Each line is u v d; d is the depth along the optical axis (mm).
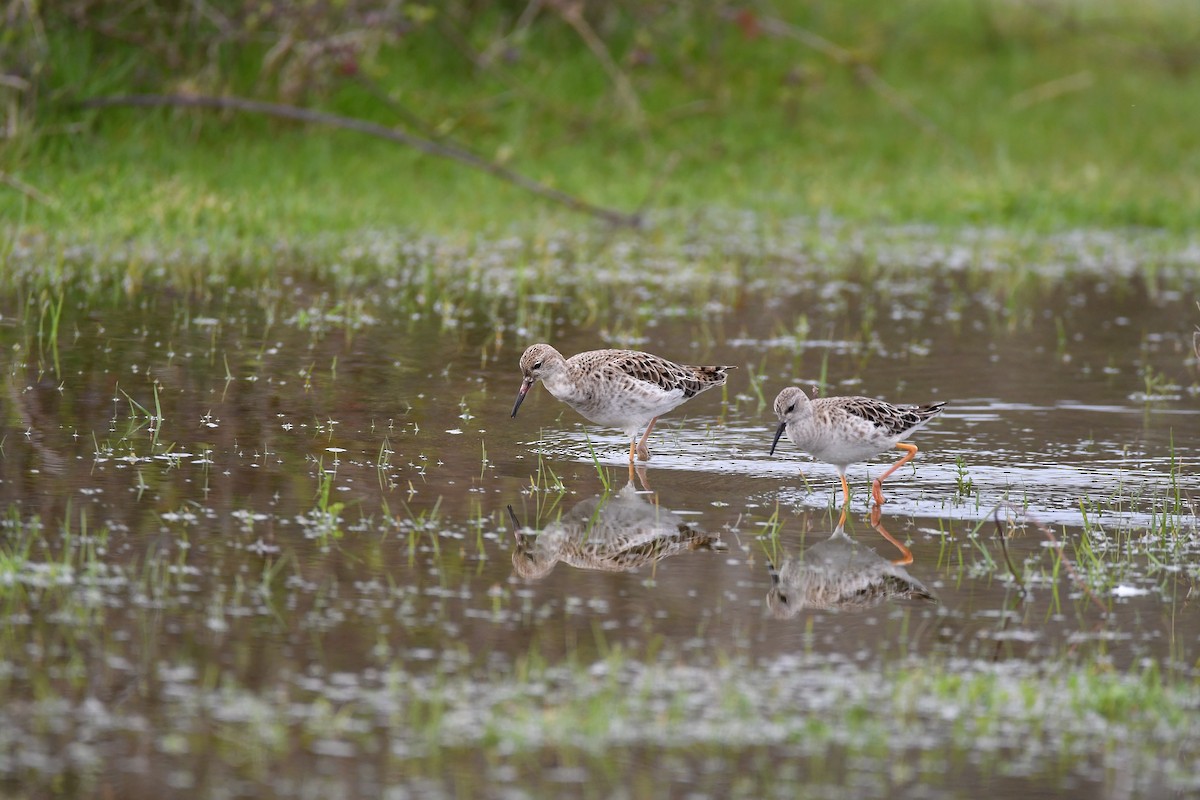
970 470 13961
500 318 19359
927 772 8125
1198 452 14602
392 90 28391
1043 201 27719
